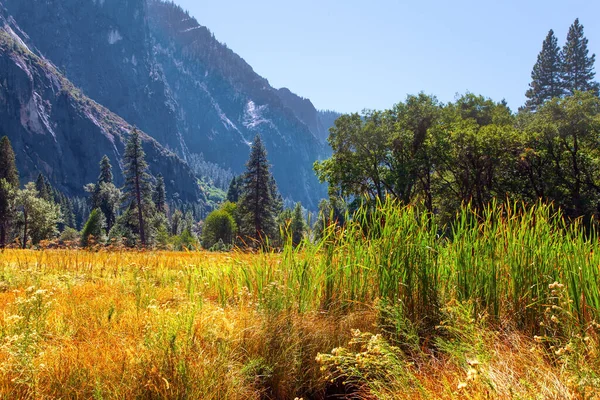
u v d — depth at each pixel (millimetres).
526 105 57656
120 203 56125
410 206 5316
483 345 3379
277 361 3840
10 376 2939
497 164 26844
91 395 2939
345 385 3912
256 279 5539
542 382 2797
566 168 27594
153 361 3227
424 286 4691
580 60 53781
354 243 5328
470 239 5156
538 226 5004
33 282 6828
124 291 6289
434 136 28562
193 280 6234
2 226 59469
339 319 4652
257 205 49625
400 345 4121
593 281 4090
